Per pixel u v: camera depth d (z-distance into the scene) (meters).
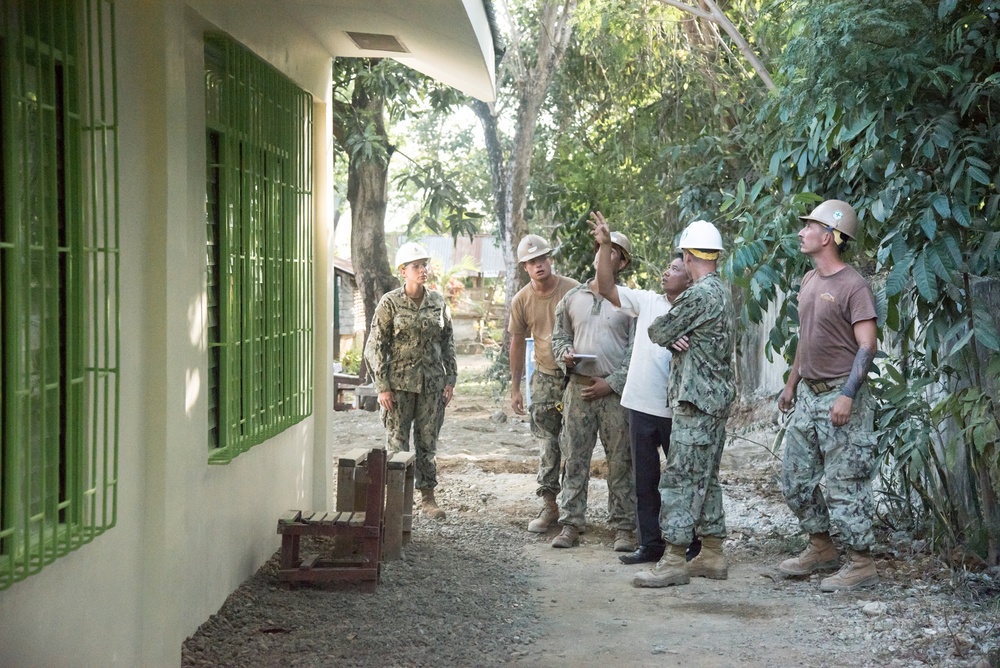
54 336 3.40
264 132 5.75
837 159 6.65
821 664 4.49
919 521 6.54
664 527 5.88
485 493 8.79
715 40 13.38
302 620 5.06
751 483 9.14
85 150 3.60
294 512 5.82
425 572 6.06
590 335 6.80
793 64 5.70
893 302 5.87
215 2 4.77
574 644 4.84
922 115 5.58
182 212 4.35
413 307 7.55
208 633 4.76
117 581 3.88
